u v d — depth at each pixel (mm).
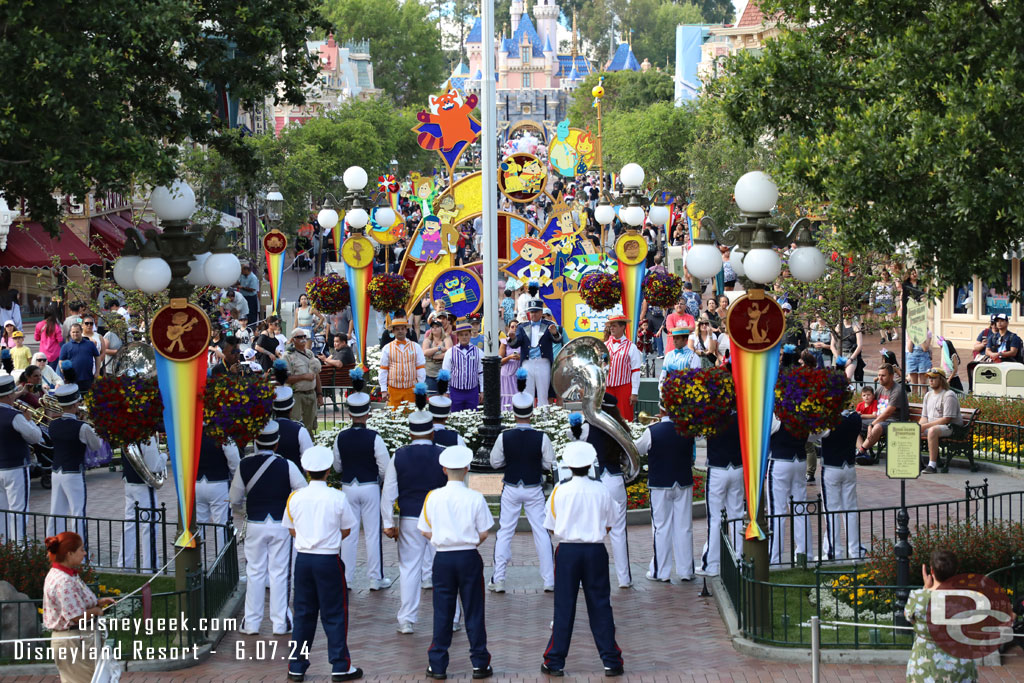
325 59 122750
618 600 14922
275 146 58188
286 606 13852
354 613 14594
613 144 78688
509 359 24391
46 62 12531
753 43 60938
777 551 16281
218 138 17203
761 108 14797
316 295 25531
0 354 22484
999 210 12844
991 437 23062
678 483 15516
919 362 27828
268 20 15844
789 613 13586
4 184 14352
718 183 50219
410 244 31922
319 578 12055
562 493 12148
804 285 27656
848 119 13508
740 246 12742
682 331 19703
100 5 13227
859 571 14617
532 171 31547
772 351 12641
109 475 22859
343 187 75312
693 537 17891
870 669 11812
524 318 30312
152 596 12555
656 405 26641
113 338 26469
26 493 17047
